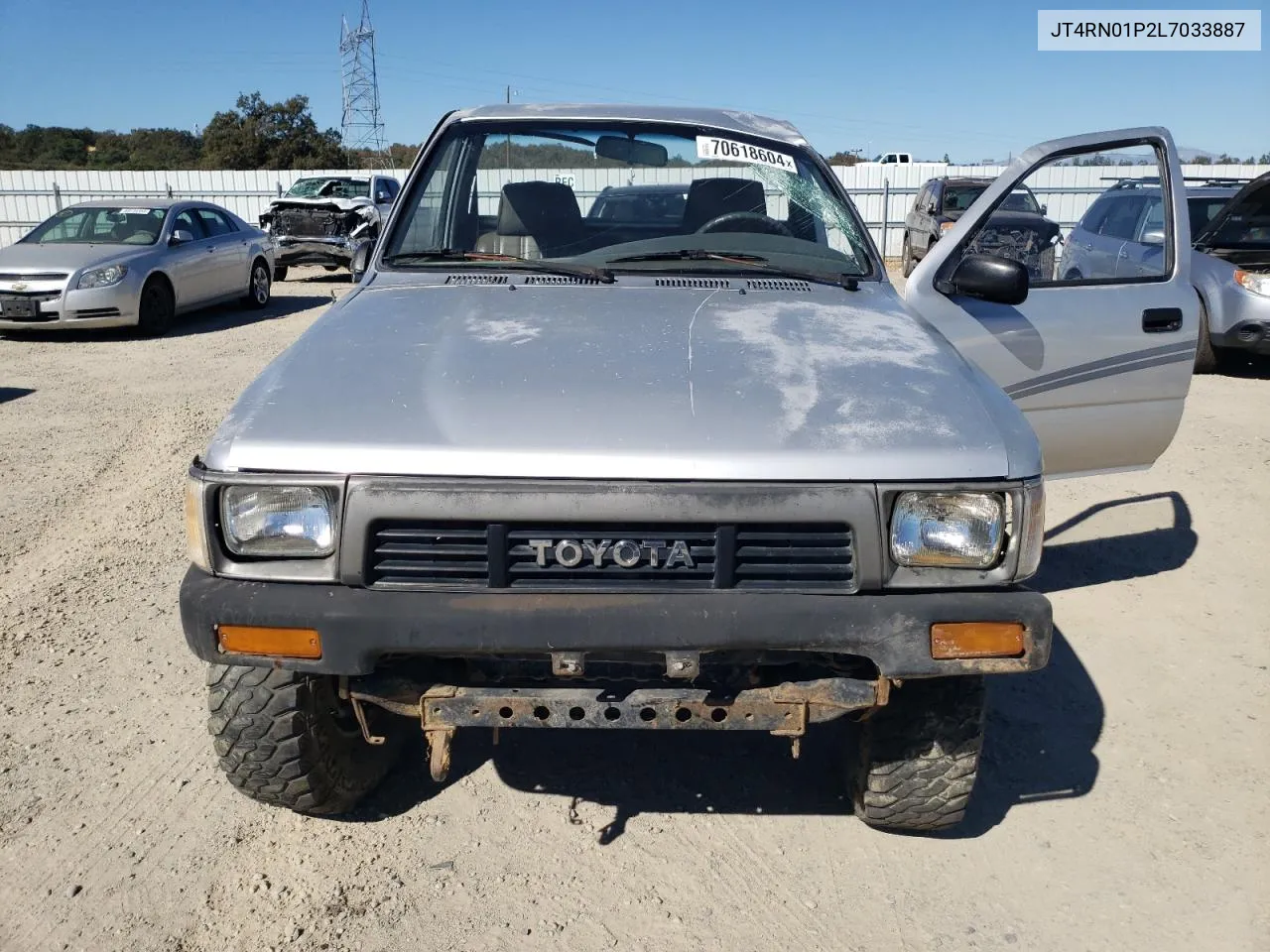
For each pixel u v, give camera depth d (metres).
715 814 2.93
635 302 2.93
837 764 3.16
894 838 2.84
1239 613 4.28
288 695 2.50
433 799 2.99
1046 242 4.16
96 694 3.54
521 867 2.70
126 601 4.30
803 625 2.10
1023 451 2.24
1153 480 6.08
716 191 3.58
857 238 3.56
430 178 3.59
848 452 2.14
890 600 2.13
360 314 2.85
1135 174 4.12
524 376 2.38
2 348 10.57
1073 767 3.19
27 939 2.42
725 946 2.43
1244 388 8.70
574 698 2.27
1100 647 3.99
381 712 2.82
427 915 2.52
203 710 3.46
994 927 2.50
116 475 6.13
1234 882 2.66
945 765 2.57
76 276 10.73
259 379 2.51
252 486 2.15
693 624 2.09
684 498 2.08
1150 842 2.82
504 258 3.34
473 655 2.23
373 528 2.12
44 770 3.09
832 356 2.54
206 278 12.55
